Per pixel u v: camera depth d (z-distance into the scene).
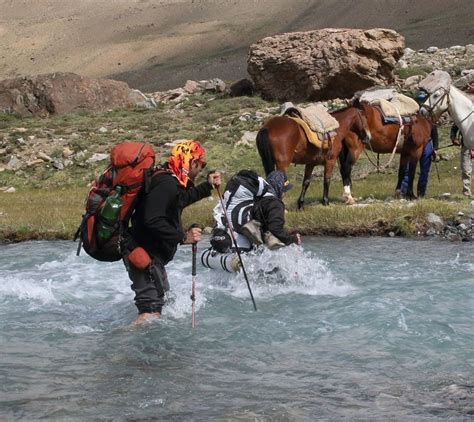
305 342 7.18
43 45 85.94
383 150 16.30
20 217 15.61
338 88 27.27
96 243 7.36
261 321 7.84
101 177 7.50
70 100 30.36
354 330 7.50
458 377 6.21
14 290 9.45
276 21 83.44
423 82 16.72
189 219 14.69
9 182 23.11
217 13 90.44
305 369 6.44
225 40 78.75
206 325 7.71
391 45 27.22
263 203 9.26
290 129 14.64
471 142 16.58
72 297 9.13
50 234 14.13
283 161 14.57
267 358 6.74
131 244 7.56
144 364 6.59
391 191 18.16
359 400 5.74
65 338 7.41
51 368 6.49
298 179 20.59
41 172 23.53
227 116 26.67
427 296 8.62
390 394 5.85
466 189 16.89
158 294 7.82
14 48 85.75
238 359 6.71
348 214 14.22
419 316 7.86
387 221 13.86
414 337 7.23
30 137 26.23
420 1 78.94
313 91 27.28
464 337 7.20
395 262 10.87
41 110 30.27
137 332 7.48
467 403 5.66
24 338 7.43
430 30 68.00
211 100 30.02
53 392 5.91
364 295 8.73
